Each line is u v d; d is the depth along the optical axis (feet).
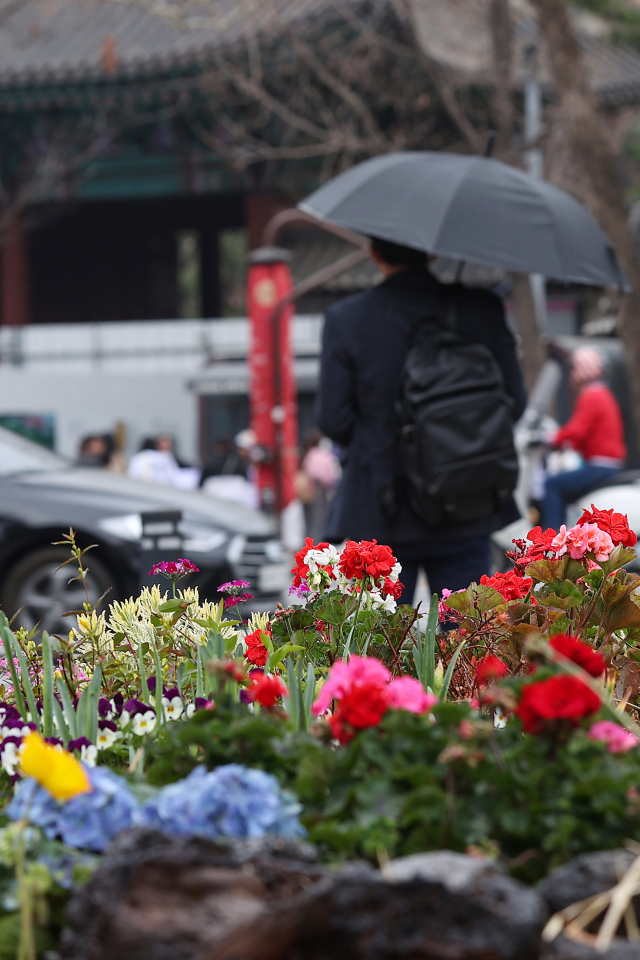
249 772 7.30
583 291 104.63
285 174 108.88
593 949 6.18
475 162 20.74
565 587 12.39
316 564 12.89
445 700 11.13
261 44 81.10
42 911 6.67
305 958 6.22
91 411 98.02
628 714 11.71
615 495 36.55
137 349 102.17
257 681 9.69
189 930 6.00
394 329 18.11
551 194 21.08
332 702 10.44
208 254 153.17
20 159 116.16
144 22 105.19
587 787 7.16
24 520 31.22
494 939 6.04
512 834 7.26
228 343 101.30
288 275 77.66
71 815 7.22
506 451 17.44
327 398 18.20
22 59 104.78
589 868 6.64
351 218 19.57
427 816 7.23
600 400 37.52
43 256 149.28
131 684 11.96
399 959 6.08
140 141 113.50
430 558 18.37
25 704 10.77
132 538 31.27
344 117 82.94
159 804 7.16
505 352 18.94
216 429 97.14
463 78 70.74
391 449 17.80
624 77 99.40
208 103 101.86
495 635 12.27
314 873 6.45
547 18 43.06
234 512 32.86
